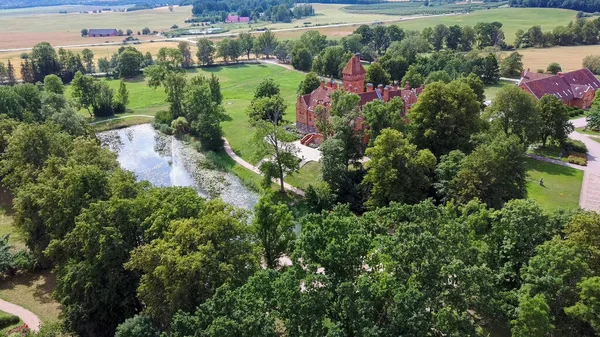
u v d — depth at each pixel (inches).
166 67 6363.2
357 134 3846.0
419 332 1582.2
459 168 3080.7
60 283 2412.6
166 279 1931.6
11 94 4948.3
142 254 2025.1
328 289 1755.7
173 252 1985.7
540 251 1904.5
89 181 2701.8
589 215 2044.8
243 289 1777.8
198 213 2314.2
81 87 6131.9
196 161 4773.6
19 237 3174.2
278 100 5442.9
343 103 4074.8
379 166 3129.9
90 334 2208.4
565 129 4372.5
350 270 1895.9
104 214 2375.7
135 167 4660.4
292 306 1680.6
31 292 2618.1
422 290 1737.2
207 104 5132.9
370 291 1678.2
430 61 7386.8
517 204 2188.7
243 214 2447.1
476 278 1736.0
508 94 4153.5
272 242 2608.3
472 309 2158.0
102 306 2199.8
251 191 4052.7
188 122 5629.9
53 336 2048.5
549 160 4197.8
